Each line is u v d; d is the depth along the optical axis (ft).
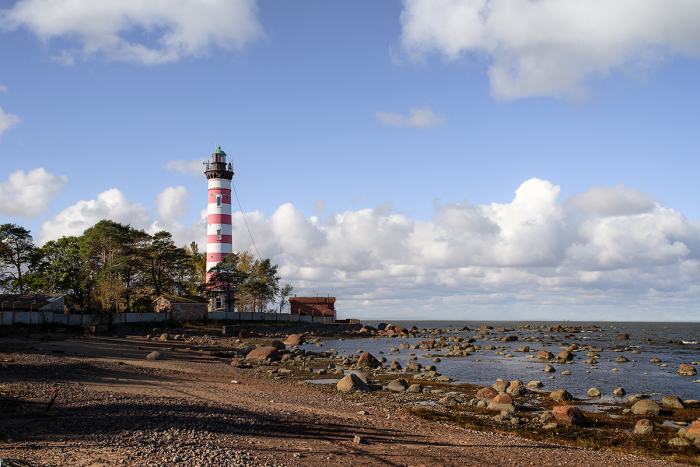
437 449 59.26
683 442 70.44
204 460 44.39
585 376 140.56
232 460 45.27
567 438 72.69
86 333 202.39
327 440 58.34
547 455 60.75
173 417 61.72
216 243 325.83
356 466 48.34
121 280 285.64
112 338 202.18
